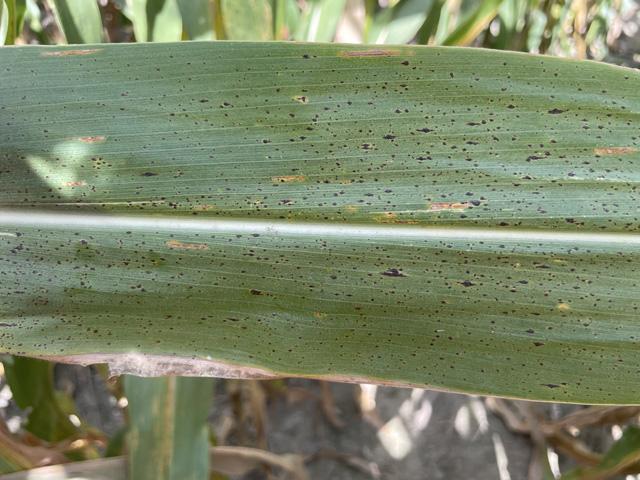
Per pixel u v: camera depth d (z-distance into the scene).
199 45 0.13
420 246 0.14
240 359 0.14
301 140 0.14
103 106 0.13
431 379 0.14
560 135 0.13
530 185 0.14
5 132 0.13
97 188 0.14
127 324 0.14
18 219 0.13
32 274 0.14
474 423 0.34
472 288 0.14
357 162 0.14
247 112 0.13
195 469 0.19
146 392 0.19
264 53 0.13
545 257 0.14
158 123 0.13
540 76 0.13
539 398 0.14
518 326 0.14
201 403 0.19
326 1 0.24
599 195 0.13
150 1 0.22
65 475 0.18
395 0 0.28
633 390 0.14
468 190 0.14
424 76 0.13
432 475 0.34
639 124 0.13
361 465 0.33
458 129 0.13
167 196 0.14
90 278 0.14
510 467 0.33
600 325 0.14
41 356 0.13
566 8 0.31
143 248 0.14
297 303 0.14
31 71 0.13
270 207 0.14
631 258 0.14
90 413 0.34
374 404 0.35
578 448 0.31
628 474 0.27
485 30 0.34
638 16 0.42
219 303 0.14
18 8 0.20
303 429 0.34
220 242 0.14
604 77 0.13
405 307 0.14
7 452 0.20
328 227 0.14
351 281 0.14
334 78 0.13
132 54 0.13
